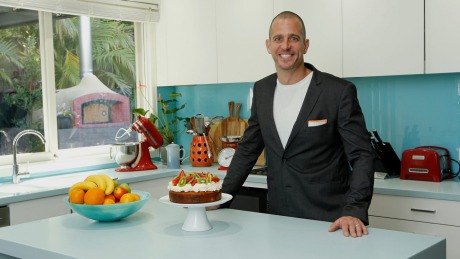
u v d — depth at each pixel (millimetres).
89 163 4031
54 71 3936
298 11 3520
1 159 3639
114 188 2164
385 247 1684
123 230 1994
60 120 4000
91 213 2066
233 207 3576
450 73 3275
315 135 2322
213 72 4031
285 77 2402
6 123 3689
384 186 3018
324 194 2352
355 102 2295
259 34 3721
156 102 4547
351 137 2234
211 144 4250
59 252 1724
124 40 4426
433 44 2984
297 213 2387
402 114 3484
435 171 3107
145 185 3756
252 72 3789
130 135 4504
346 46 3318
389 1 3125
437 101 3340
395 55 3127
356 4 3254
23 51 3770
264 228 1959
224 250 1686
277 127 2434
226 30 3914
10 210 3025
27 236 1950
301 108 2344
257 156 2543
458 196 2725
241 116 4293
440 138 3346
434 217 2822
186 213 2273
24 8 3611
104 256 1663
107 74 4309
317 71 2393
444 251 1783
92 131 4215
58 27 3963
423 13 3006
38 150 3865
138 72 4527
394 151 3428
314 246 1707
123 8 4168
